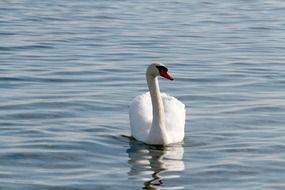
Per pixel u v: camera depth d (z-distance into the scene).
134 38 30.39
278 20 35.94
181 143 17.14
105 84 22.66
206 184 14.50
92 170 15.21
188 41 30.12
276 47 29.20
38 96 20.83
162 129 16.97
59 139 17.05
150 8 38.81
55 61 25.66
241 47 29.08
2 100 20.27
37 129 17.78
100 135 17.50
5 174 14.85
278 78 23.83
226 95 21.56
